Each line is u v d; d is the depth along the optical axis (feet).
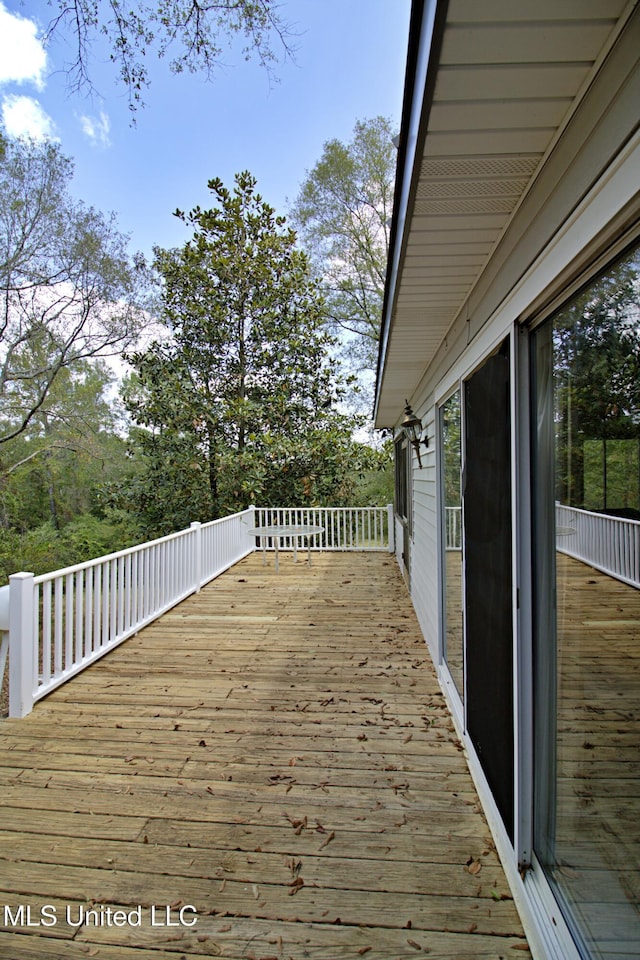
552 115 3.77
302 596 20.57
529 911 5.18
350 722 10.05
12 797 7.73
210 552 23.58
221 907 5.70
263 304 39.04
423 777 8.16
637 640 3.35
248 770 8.43
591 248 3.63
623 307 3.44
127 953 5.21
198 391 38.37
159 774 8.32
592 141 3.53
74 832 6.94
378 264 48.62
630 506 3.38
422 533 15.89
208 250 38.42
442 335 10.44
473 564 7.99
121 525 44.60
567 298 4.40
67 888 5.99
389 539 31.42
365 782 8.05
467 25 2.96
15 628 10.39
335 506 41.98
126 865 6.34
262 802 7.57
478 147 4.15
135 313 39.29
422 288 7.57
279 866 6.29
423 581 15.58
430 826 7.00
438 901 5.72
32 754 8.96
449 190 4.86
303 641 15.06
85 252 36.09
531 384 5.37
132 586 15.84
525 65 3.27
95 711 10.62
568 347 4.45
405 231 5.68
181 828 7.01
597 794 4.13
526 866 5.52
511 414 5.56
